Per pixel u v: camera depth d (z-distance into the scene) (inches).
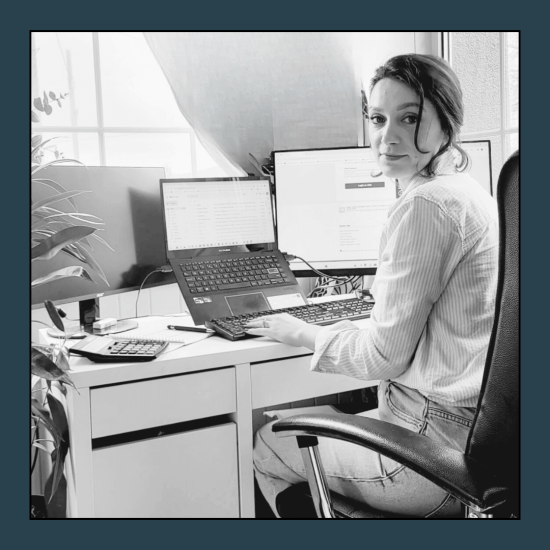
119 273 63.1
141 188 65.9
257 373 52.7
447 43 84.6
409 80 45.4
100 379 46.4
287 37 79.4
